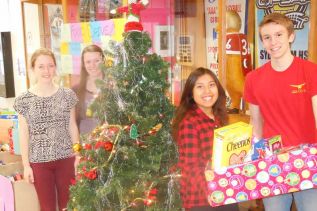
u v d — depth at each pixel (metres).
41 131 2.26
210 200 1.45
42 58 2.24
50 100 2.27
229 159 1.44
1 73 4.30
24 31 3.80
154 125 1.42
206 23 2.47
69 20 2.89
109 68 1.42
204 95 1.71
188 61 2.43
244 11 2.36
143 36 1.41
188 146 1.65
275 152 1.51
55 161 2.29
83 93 2.40
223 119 1.79
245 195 1.45
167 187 1.49
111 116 1.42
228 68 2.44
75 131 2.39
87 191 1.42
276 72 1.70
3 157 3.17
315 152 1.48
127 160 1.40
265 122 1.79
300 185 1.49
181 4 2.42
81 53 2.56
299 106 1.66
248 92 1.83
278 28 1.62
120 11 1.46
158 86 1.41
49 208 2.30
